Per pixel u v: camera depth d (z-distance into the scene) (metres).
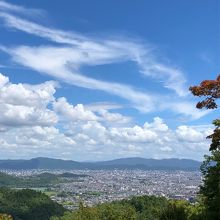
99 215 37.31
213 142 22.19
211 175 25.00
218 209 24.41
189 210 28.53
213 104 20.95
